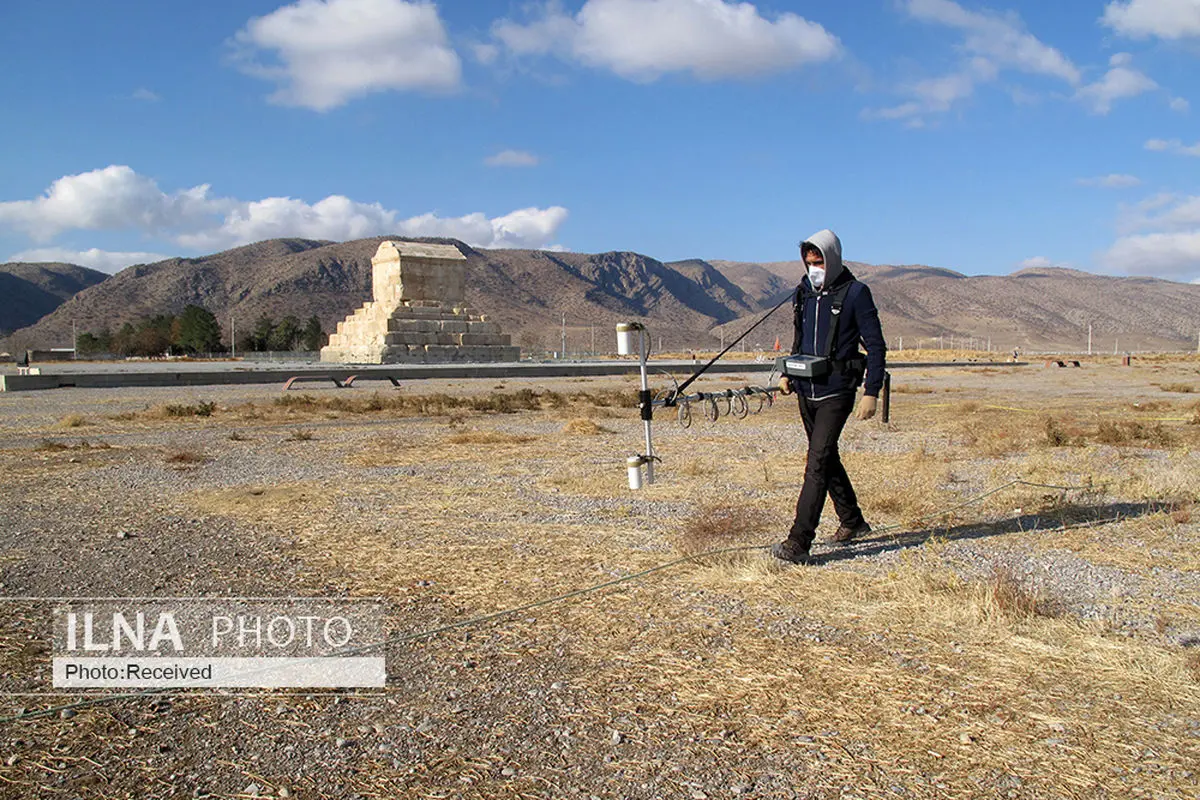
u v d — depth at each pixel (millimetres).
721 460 13039
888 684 4305
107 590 6145
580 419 19438
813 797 3301
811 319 6715
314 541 7633
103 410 24219
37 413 23062
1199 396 30812
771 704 4098
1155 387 37875
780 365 6676
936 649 4770
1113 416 21438
